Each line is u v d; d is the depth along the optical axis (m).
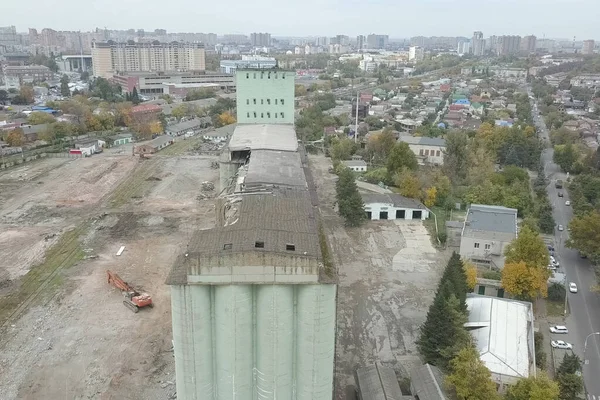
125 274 75.38
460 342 52.12
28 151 151.50
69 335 59.59
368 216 101.38
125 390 50.56
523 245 67.88
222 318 38.78
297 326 39.97
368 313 65.50
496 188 106.81
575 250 86.81
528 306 61.50
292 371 41.19
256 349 40.31
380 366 50.22
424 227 97.44
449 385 47.47
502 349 53.03
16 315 63.84
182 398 40.91
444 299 53.41
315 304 38.81
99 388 50.78
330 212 104.94
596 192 110.69
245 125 94.12
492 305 60.59
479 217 81.88
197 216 101.06
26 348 57.06
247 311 38.75
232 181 69.50
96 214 101.62
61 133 167.00
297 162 69.81
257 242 39.34
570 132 169.38
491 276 72.94
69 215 101.12
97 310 65.25
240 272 37.75
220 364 40.19
